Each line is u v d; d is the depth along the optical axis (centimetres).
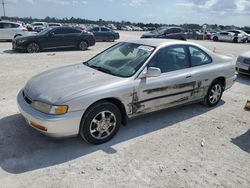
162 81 449
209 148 407
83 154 372
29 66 969
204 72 524
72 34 1555
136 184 313
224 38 3142
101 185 308
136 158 368
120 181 317
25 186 301
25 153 367
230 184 324
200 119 518
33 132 426
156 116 518
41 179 314
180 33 2306
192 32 3316
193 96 523
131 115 429
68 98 355
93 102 372
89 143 393
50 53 1394
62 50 1577
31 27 3259
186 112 550
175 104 492
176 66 485
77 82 396
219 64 566
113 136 416
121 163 354
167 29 2266
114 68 449
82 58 1243
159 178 327
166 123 489
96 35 2339
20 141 398
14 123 455
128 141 414
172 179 327
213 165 362
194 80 506
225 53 1712
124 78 414
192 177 333
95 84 390
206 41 3034
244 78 927
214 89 575
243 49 2080
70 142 402
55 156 364
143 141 417
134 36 3312
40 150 376
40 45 1429
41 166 340
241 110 582
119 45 519
